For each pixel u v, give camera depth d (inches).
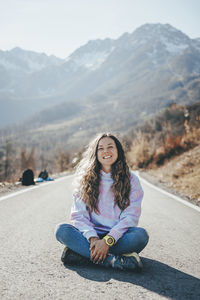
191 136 693.3
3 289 91.7
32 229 170.6
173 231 174.4
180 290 93.7
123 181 119.7
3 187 375.6
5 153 1646.2
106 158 119.6
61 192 352.8
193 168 473.7
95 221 121.1
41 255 125.6
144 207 258.5
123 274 106.6
